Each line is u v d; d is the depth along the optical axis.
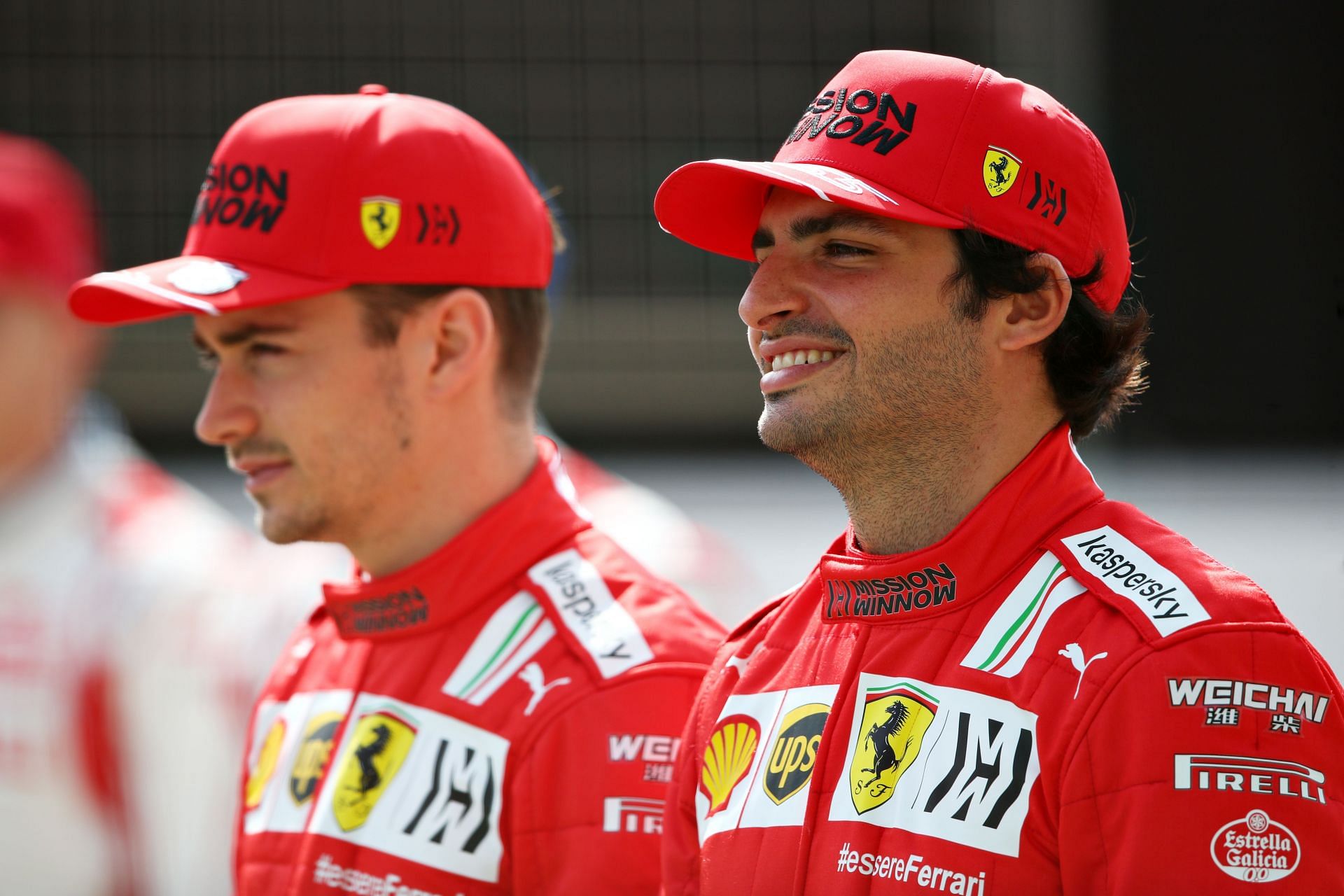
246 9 32.25
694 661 7.68
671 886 7.08
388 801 7.71
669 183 7.39
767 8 32.47
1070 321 6.92
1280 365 30.08
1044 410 6.91
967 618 6.54
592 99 32.50
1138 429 29.62
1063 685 6.11
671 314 32.28
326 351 7.89
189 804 9.13
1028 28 31.45
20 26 31.92
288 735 8.38
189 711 9.18
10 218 9.56
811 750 6.69
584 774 7.34
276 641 9.96
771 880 6.55
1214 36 30.58
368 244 7.90
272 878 7.96
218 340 8.02
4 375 9.45
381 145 8.04
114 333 30.12
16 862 9.01
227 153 8.26
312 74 32.38
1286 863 5.75
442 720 7.75
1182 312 30.20
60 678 9.16
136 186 32.09
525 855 7.38
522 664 7.74
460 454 8.12
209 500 26.20
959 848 6.09
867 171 6.77
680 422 32.16
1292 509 25.09
